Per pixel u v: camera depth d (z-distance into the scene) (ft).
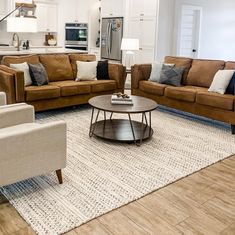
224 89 14.85
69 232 7.13
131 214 7.89
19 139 7.79
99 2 30.32
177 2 25.02
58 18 30.35
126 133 13.00
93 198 8.53
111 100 13.00
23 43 24.57
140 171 10.24
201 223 7.61
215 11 29.09
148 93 17.79
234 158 11.64
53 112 16.90
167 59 19.16
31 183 9.21
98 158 11.12
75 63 18.38
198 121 16.21
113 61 27.91
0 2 26.50
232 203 8.54
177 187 9.32
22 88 14.25
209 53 29.84
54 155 8.66
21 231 7.08
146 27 24.70
